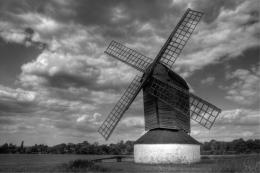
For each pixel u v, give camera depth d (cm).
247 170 2334
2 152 18438
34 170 2630
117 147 14362
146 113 3766
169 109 3584
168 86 3553
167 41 3669
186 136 3694
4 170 2636
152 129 3700
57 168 2716
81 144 16662
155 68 3666
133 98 3694
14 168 2917
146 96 3778
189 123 3900
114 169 2659
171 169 2658
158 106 3600
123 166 3081
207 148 12538
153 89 3634
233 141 12038
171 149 3431
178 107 3538
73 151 17000
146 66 3725
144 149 3541
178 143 3456
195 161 3541
